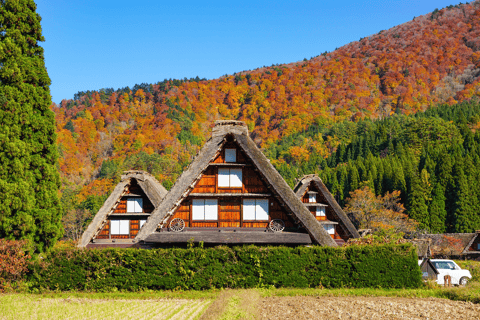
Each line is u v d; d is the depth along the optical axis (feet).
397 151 415.23
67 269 73.20
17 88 82.53
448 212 257.34
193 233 81.82
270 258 73.67
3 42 82.38
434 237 206.59
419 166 330.95
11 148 78.74
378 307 57.36
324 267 73.72
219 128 87.45
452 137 418.10
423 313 53.57
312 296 67.05
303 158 575.79
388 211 221.25
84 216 285.02
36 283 72.84
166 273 73.36
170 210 82.48
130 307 59.21
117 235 107.04
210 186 86.69
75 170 631.15
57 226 84.38
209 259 73.77
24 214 78.23
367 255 73.97
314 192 129.29
